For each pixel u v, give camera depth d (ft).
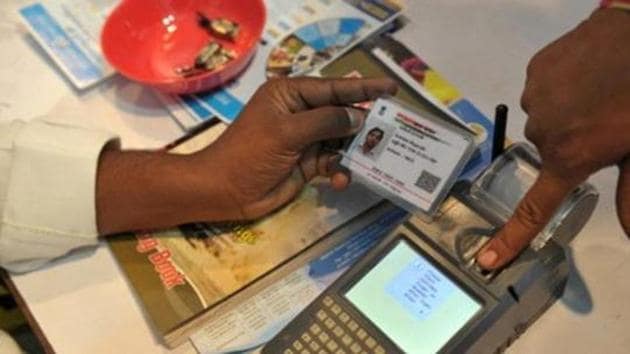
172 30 2.96
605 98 1.88
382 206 2.41
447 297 2.00
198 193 2.32
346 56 2.80
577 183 1.93
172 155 2.43
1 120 2.82
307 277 2.30
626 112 1.84
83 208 2.36
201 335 2.20
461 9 2.97
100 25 3.06
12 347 2.56
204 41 2.92
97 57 2.94
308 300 2.24
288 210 2.42
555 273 2.07
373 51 2.81
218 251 2.34
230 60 2.78
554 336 2.15
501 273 2.00
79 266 2.39
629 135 1.83
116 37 2.88
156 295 2.25
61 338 2.24
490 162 2.29
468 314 1.96
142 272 2.31
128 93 2.84
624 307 2.19
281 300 2.25
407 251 2.09
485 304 1.96
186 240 2.39
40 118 2.75
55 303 2.32
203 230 2.41
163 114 2.77
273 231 2.38
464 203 2.13
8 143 2.41
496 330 1.98
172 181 2.32
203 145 2.60
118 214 2.37
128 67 2.85
